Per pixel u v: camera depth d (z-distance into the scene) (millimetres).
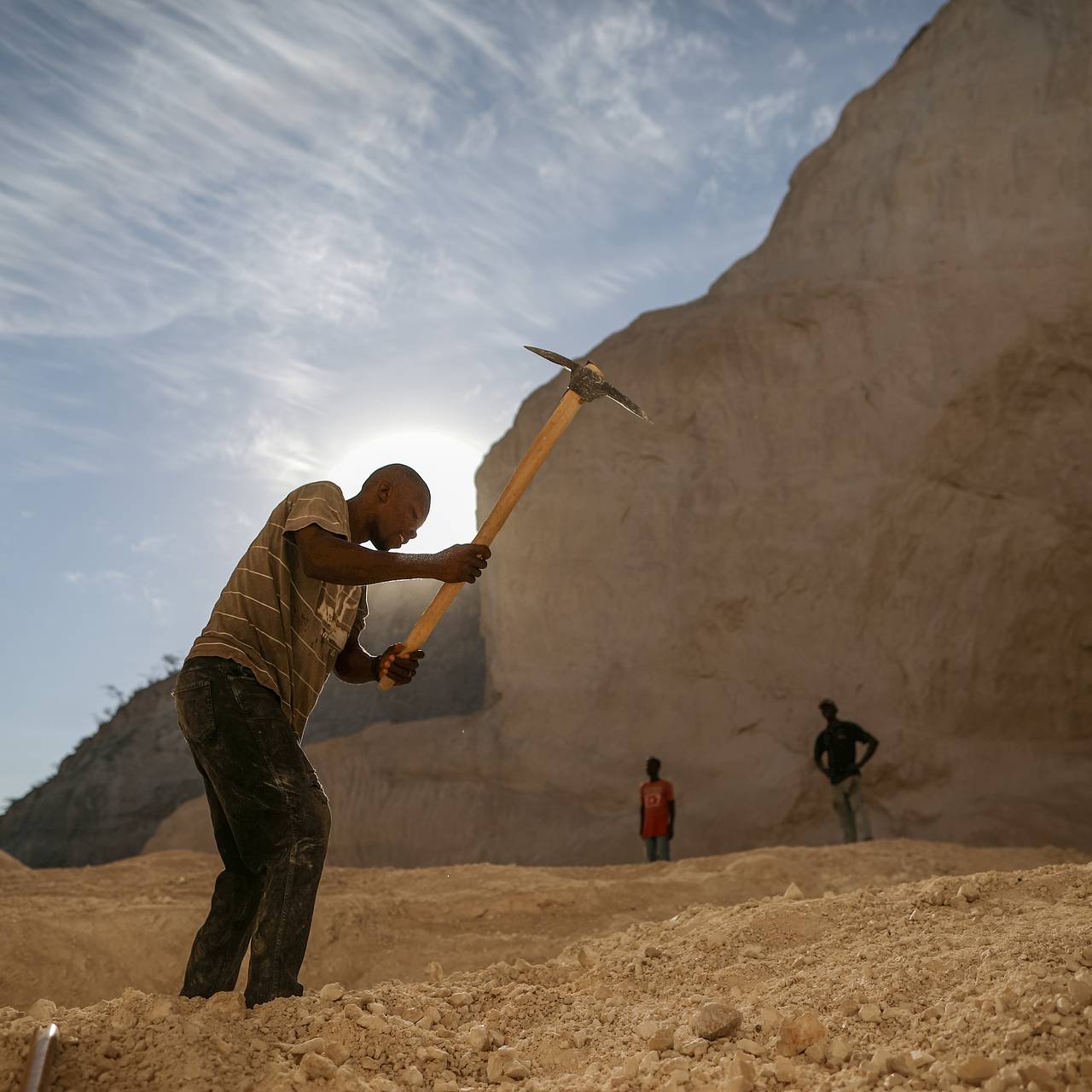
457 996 2902
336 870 8031
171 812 19266
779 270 19500
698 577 17484
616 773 16969
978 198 17578
